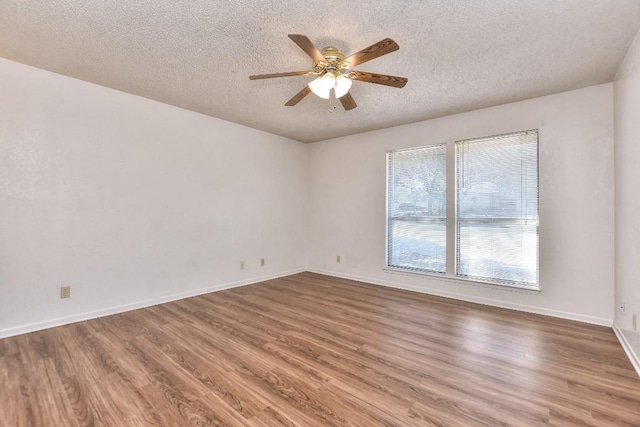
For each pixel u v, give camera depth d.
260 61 2.63
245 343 2.57
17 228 2.70
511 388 1.94
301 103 3.60
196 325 2.96
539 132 3.32
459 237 3.92
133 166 3.40
